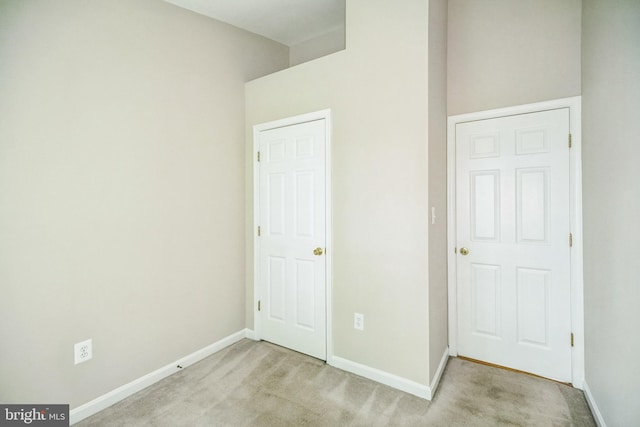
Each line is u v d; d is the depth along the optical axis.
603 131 1.59
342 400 1.88
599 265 1.66
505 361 2.26
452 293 2.42
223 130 2.61
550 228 2.09
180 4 2.29
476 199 2.34
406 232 1.94
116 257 1.93
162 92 2.17
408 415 1.74
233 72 2.71
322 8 2.57
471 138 2.35
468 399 1.88
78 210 1.76
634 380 1.27
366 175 2.10
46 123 1.63
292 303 2.53
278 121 2.56
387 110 2.00
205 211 2.46
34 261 1.60
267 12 2.56
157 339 2.15
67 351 1.72
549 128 2.08
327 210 2.30
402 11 1.93
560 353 2.07
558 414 1.74
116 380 1.93
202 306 2.45
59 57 1.67
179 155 2.28
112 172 1.90
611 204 1.50
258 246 2.74
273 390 1.99
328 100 2.28
